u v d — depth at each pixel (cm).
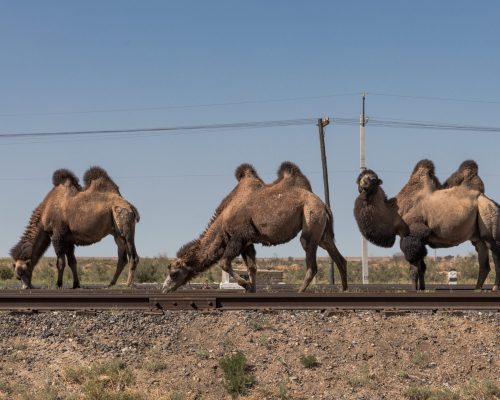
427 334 1191
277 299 1356
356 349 1142
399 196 1838
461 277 3903
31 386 1030
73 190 2088
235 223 1670
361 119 3269
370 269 4638
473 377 1072
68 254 2100
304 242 1659
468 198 1795
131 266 2061
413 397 1012
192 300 1338
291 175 1684
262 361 1099
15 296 1377
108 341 1171
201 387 1035
